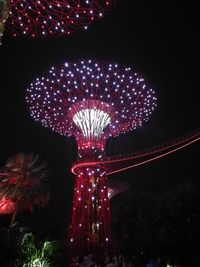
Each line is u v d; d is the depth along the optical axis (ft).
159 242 84.28
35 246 62.54
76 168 121.08
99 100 109.81
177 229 84.58
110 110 110.93
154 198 102.37
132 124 113.60
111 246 112.98
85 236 116.06
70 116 111.14
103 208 120.57
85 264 65.57
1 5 43.80
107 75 110.01
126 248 97.40
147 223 94.89
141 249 88.89
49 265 64.34
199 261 78.54
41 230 109.09
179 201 90.43
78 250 112.57
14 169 119.34
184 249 80.84
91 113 109.50
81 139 114.32
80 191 122.11
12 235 50.47
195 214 85.05
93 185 121.60
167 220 89.56
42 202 121.19
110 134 114.83
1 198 116.16
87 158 114.93
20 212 117.08
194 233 81.15
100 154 114.93
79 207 120.98
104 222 118.42
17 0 49.26
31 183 118.93
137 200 106.93
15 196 116.26
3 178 119.34
